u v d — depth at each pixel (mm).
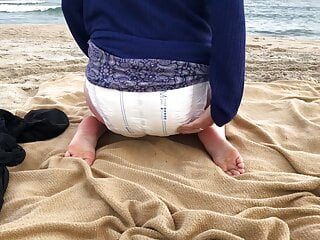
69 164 978
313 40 3141
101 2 938
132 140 1062
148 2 906
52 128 1113
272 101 1358
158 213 814
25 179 950
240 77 896
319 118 1251
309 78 1802
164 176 948
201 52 921
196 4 906
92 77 963
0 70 1890
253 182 923
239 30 868
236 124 1184
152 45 911
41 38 2955
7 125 1100
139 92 925
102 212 849
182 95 930
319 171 1000
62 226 792
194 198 881
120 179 913
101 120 1036
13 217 847
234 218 796
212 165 989
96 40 951
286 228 789
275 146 1075
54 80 1632
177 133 1012
